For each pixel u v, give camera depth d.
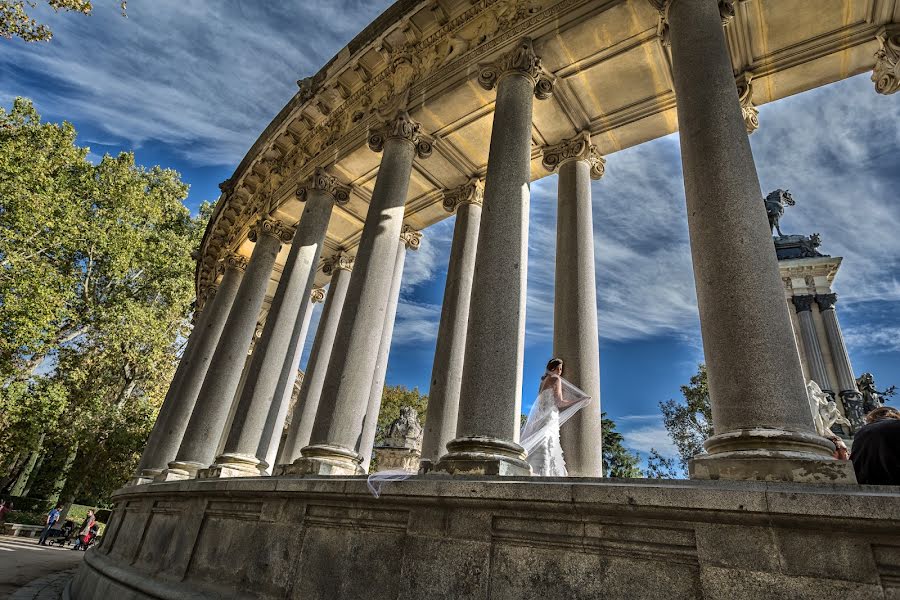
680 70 9.16
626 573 5.18
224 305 23.39
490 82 12.94
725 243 6.93
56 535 36.72
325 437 11.20
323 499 8.22
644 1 11.72
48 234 34.59
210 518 10.68
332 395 11.66
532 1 13.53
